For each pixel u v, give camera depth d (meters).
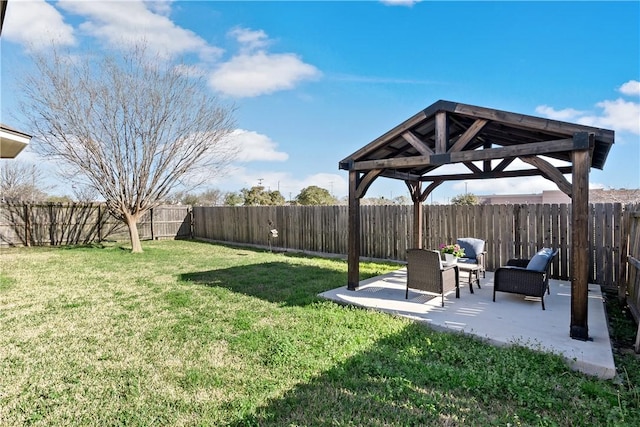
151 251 12.17
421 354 3.48
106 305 5.43
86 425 2.46
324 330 4.17
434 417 2.45
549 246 7.23
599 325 4.28
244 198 22.89
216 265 9.16
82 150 11.44
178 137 12.66
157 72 12.32
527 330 4.06
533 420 2.40
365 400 2.68
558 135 4.30
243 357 3.49
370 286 6.43
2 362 3.46
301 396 2.75
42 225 14.03
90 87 11.27
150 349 3.73
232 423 2.43
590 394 2.76
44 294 6.17
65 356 3.59
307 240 12.05
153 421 2.48
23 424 2.48
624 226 5.65
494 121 4.38
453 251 6.14
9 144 4.57
